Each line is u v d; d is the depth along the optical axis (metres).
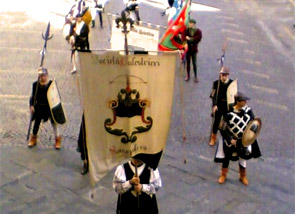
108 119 6.95
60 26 20.48
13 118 13.08
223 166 10.56
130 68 6.71
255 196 10.27
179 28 15.27
